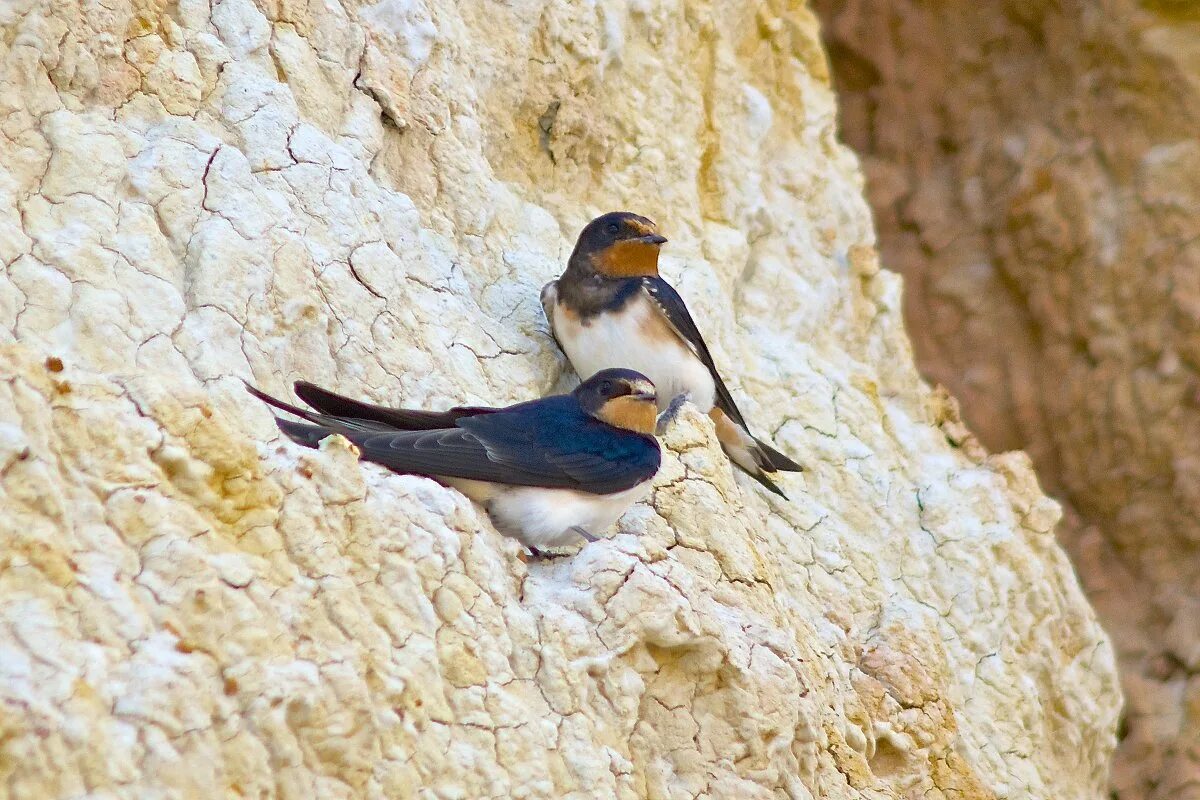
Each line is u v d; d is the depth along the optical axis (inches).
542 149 518.9
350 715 262.2
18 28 334.6
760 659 350.9
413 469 326.6
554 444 346.0
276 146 382.9
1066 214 840.3
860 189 656.4
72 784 215.6
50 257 313.1
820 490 538.0
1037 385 854.5
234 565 259.8
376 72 436.8
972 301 869.2
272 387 340.5
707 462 405.1
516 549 326.6
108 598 239.3
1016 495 610.2
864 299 630.5
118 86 354.9
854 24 890.1
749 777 340.5
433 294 414.9
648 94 553.3
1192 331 812.6
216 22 395.9
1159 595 823.1
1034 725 562.9
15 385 249.1
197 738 235.3
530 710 304.2
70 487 249.6
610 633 326.0
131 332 313.7
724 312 537.6
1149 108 823.1
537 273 475.2
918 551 551.2
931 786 468.8
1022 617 578.9
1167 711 800.3
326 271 373.7
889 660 487.8
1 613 226.4
